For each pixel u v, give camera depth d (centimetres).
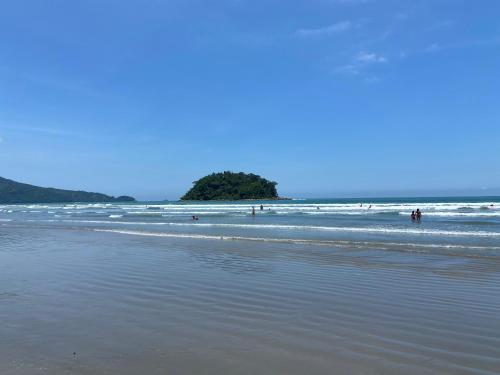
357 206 6378
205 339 557
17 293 848
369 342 547
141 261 1320
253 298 805
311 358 488
